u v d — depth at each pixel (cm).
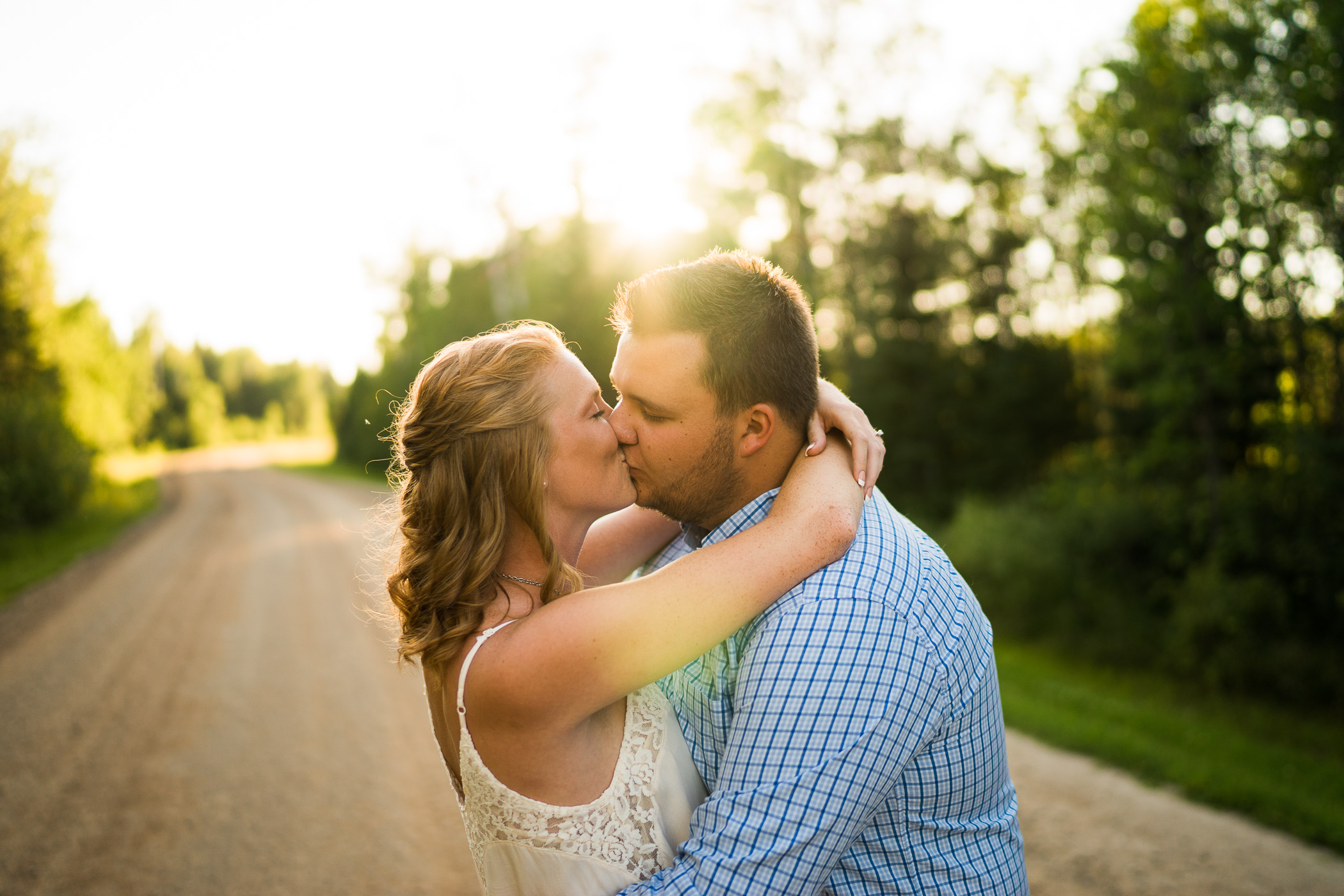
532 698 100
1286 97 1001
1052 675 901
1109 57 1091
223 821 434
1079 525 1257
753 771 100
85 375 2727
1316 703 903
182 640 830
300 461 5134
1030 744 527
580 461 117
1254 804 418
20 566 1348
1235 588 1016
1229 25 992
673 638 100
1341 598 944
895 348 1917
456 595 109
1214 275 1119
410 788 471
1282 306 1125
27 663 757
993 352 2025
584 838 106
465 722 106
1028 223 1978
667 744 117
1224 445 1270
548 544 111
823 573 107
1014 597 1240
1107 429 1888
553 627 100
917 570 112
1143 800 435
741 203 1834
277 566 1285
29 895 365
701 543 140
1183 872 358
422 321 3344
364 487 2933
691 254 1889
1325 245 1044
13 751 539
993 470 1889
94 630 884
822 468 119
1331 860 367
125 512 2189
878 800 102
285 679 692
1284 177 1033
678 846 114
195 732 569
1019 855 122
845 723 99
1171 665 1048
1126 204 1131
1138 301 1177
